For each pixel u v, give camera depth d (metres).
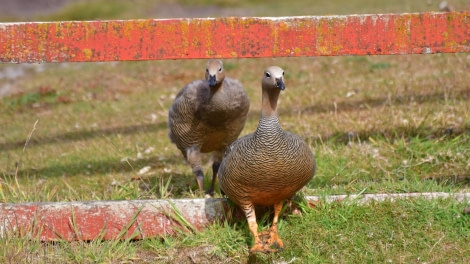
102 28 9.29
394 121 14.20
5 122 20.25
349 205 9.30
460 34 9.38
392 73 19.50
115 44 9.34
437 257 8.28
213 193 11.84
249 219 8.70
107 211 9.24
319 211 9.29
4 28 9.22
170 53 9.36
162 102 20.19
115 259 8.76
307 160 8.21
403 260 8.26
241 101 11.11
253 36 9.33
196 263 8.66
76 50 9.33
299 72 22.02
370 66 20.84
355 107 16.16
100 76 25.47
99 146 15.95
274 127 7.87
